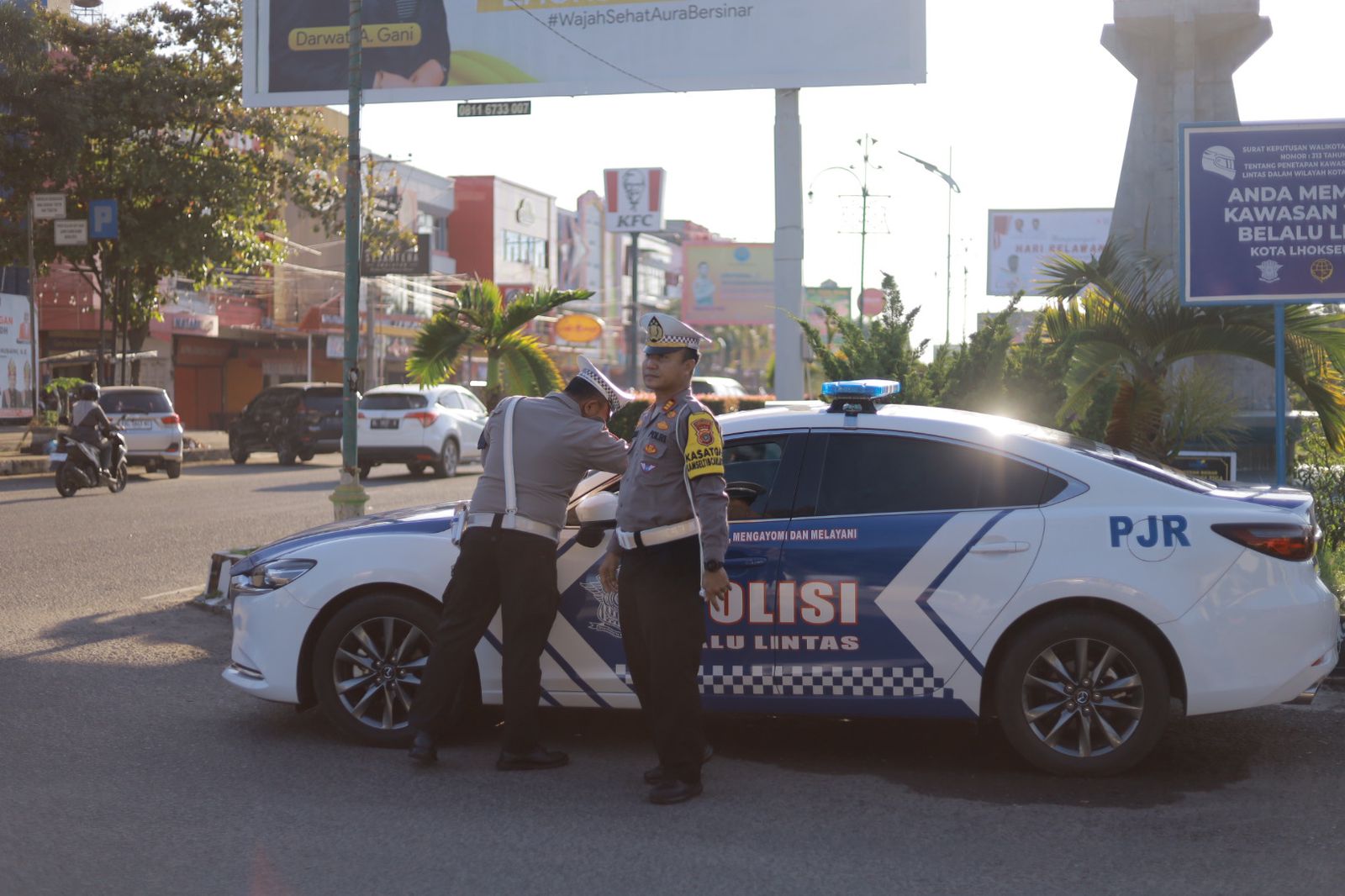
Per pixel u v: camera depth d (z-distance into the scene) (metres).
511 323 17.55
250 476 23.91
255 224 29.39
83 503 17.78
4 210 27.75
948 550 5.49
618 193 74.06
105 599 9.98
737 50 20.83
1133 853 4.63
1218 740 6.15
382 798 5.25
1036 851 4.66
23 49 25.70
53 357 35.22
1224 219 9.41
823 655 5.57
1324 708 6.74
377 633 6.08
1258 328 11.38
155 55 27.36
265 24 22.50
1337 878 4.38
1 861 4.51
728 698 5.65
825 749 6.04
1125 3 17.42
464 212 60.28
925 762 5.81
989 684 5.60
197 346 44.88
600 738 6.21
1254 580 5.38
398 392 24.36
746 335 123.75
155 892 4.24
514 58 21.62
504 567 5.53
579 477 5.62
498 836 4.80
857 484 5.68
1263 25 17.28
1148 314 11.82
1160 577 5.36
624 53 21.27
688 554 5.18
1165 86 17.66
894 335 11.10
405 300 48.59
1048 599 5.41
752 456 5.80
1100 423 10.30
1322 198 9.29
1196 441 13.21
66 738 6.12
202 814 5.04
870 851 4.66
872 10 20.41
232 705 6.79
